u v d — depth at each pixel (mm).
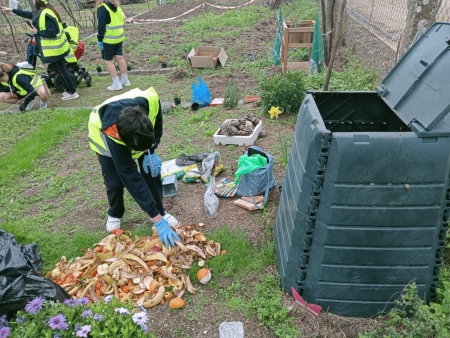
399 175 2203
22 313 2352
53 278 3033
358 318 2611
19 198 4426
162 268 2963
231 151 4918
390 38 8086
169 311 2783
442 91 2258
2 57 11398
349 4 12711
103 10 7289
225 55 8938
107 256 3066
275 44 8266
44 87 6949
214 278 3025
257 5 16188
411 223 2316
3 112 7172
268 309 2689
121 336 2201
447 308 2316
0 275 2547
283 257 2820
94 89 8383
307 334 2531
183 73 8344
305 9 13305
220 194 3955
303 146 2510
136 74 9141
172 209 3893
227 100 6270
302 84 5840
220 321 2689
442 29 2689
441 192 2244
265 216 3635
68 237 3680
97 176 4734
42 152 5383
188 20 14383
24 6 17594
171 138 5465
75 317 2342
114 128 2580
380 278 2490
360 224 2332
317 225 2412
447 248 3041
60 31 7316
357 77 6559
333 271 2496
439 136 2154
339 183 2252
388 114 3131
